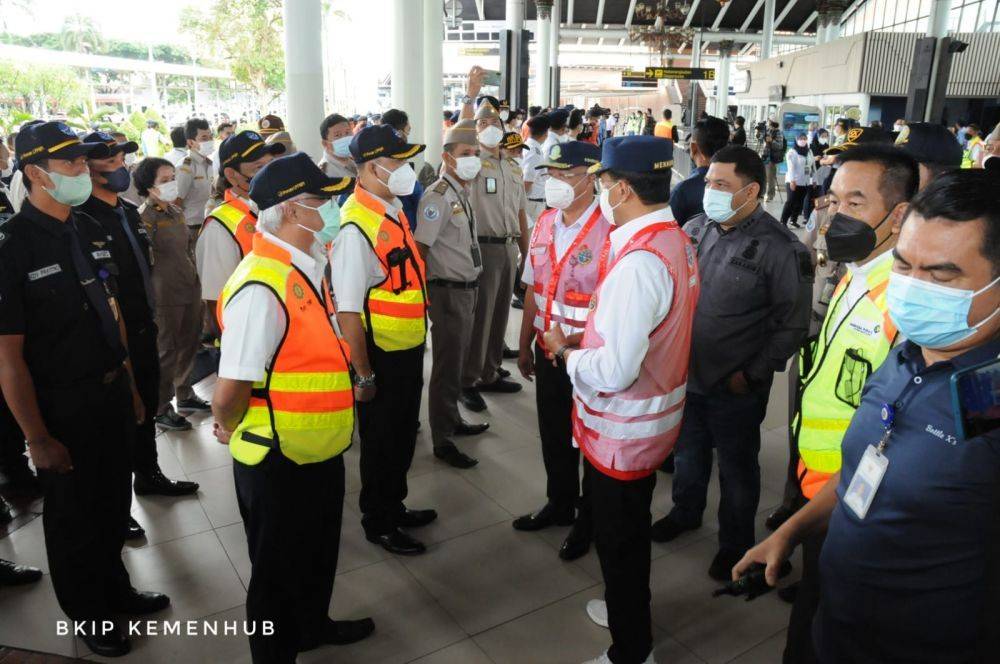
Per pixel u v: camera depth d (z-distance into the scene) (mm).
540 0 19609
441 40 7738
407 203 4031
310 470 1812
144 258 2914
